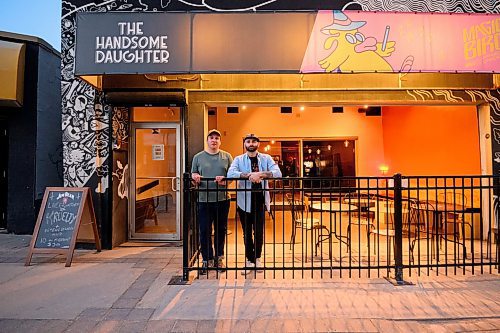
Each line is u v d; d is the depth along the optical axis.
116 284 3.85
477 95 5.80
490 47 4.64
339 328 2.87
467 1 5.66
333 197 8.46
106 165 5.57
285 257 4.87
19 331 2.81
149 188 6.16
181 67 4.49
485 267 4.38
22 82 6.92
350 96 5.72
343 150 9.80
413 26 4.57
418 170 7.98
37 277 4.10
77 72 4.46
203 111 5.71
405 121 8.54
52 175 7.36
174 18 4.52
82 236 5.38
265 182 4.32
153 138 6.20
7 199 7.06
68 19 5.63
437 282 3.83
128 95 5.43
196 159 4.48
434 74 5.70
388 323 2.96
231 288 3.68
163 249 5.47
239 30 4.52
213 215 4.36
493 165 5.82
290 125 9.69
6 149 7.21
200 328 2.86
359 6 5.66
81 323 2.95
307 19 4.53
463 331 2.83
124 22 4.50
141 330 2.83
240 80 5.66
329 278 3.97
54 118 7.46
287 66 4.50
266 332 2.80
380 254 5.02
